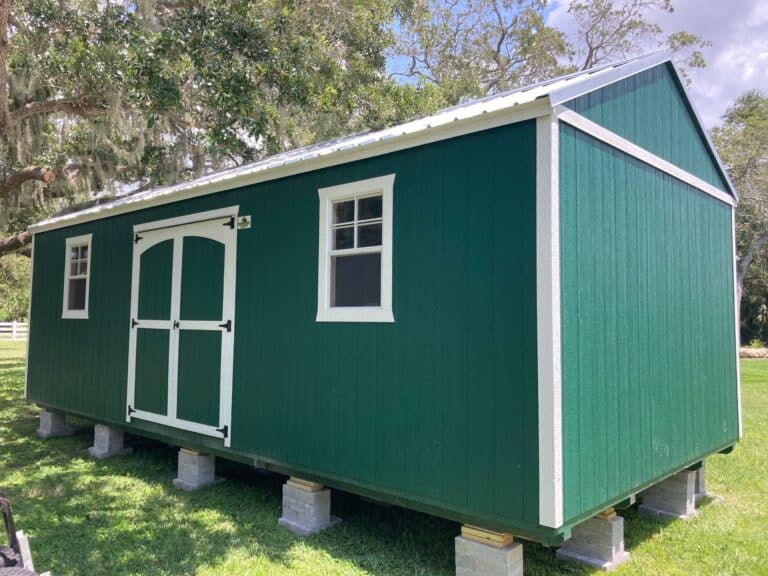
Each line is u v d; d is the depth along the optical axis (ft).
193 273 18.47
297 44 23.27
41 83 27.68
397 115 43.47
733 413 18.94
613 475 11.74
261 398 15.88
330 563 12.40
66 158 36.22
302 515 14.48
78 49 24.49
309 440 14.51
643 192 13.99
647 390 13.42
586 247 11.36
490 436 10.95
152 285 20.04
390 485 12.63
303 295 14.99
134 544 13.39
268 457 15.53
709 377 17.21
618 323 12.36
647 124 14.48
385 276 13.09
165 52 20.68
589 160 11.70
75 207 32.22
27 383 26.81
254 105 22.11
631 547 13.57
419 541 13.64
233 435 16.61
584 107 11.67
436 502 11.77
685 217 16.35
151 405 19.61
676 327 15.28
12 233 41.68
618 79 12.92
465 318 11.52
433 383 11.98
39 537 13.76
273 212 16.01
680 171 16.15
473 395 11.28
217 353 17.39
